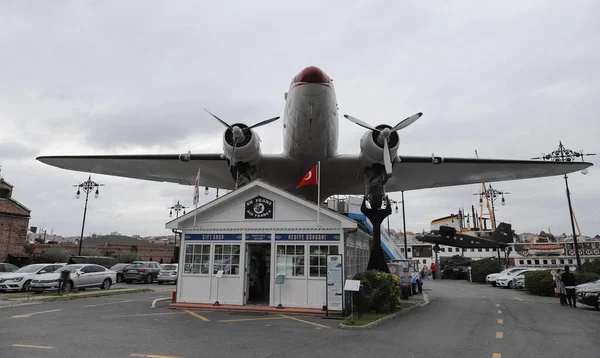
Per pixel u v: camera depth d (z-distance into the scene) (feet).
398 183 68.80
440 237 144.46
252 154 50.34
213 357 19.90
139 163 60.64
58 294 53.83
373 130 48.73
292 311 36.11
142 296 54.54
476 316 38.19
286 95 55.26
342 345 23.24
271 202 40.11
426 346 23.34
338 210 67.87
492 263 110.52
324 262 37.83
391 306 39.63
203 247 41.22
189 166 61.62
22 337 24.44
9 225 105.09
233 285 39.55
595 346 23.79
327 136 50.96
